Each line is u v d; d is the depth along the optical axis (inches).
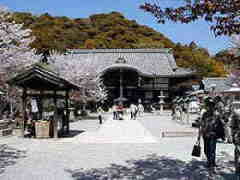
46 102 1040.8
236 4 221.5
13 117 1022.4
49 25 3176.7
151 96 2316.7
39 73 641.6
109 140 628.7
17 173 327.6
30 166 364.8
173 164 374.9
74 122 1190.3
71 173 327.0
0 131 709.3
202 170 340.5
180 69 2325.3
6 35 937.5
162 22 252.2
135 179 300.8
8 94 983.0
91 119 1375.5
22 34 996.6
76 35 3169.3
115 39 3206.2
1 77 897.5
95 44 2994.6
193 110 1376.7
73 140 631.2
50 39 2365.9
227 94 945.5
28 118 790.5
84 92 1390.3
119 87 2223.2
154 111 2037.4
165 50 2664.9
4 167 359.6
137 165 369.4
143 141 609.0
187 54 2755.9
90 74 1419.8
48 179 300.7
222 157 416.2
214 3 223.5
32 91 802.8
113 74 2207.2
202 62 2491.4
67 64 1439.5
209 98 322.0
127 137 681.6
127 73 2202.3
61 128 763.4
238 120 290.4
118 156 434.9
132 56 2623.0
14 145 556.7
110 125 1039.6
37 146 543.5
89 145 555.8
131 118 1451.8
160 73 2299.5
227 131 530.0
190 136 684.1
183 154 448.8
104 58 2600.9
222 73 2411.4
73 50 2667.3
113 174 322.7
